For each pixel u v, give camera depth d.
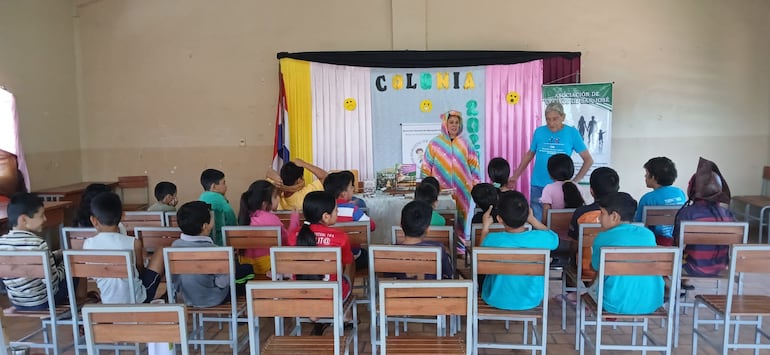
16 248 2.66
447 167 5.37
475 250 2.30
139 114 5.89
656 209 3.25
